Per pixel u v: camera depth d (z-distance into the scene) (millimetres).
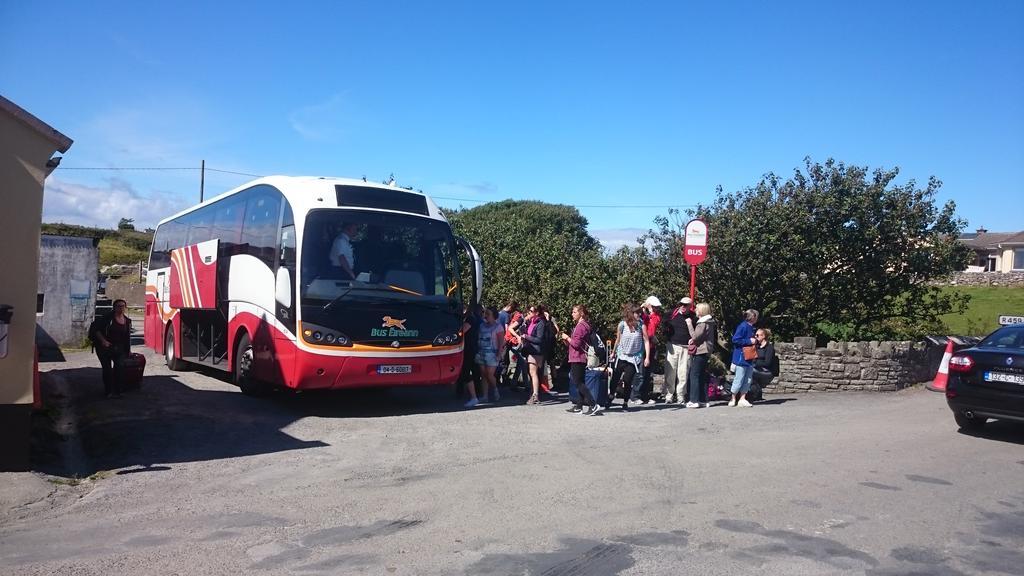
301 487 7262
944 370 14117
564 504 6660
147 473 7809
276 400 12883
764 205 15773
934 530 6070
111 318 12367
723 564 5227
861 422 11250
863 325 17391
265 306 12023
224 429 10117
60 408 11117
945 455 8906
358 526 6031
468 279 17594
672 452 8914
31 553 5391
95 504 6676
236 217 13898
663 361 16078
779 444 9438
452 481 7492
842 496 7000
